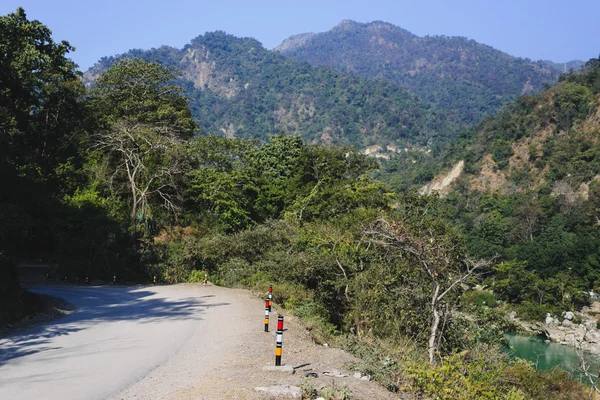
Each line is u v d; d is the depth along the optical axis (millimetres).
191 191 51344
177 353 12906
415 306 19438
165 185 47406
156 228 47406
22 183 36688
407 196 30422
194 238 42562
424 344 18625
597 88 124562
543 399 18250
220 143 55938
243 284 33594
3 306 18562
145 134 47625
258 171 56562
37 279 37781
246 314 20312
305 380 10281
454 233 21844
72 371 10953
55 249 43188
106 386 9688
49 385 9750
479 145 136375
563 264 69312
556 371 21781
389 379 11922
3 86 29078
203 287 33406
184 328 17000
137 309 22438
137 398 8867
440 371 12500
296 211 45969
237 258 37531
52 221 41969
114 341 14664
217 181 49969
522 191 113062
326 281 25078
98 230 40562
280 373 10883
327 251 27438
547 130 125125
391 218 21609
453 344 18578
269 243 37375
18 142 34031
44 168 44500
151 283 38844
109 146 48719
